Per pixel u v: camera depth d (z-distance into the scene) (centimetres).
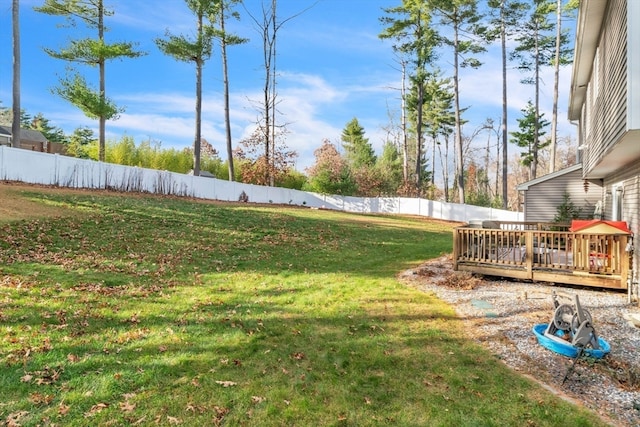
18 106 1683
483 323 576
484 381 400
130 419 313
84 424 303
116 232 1038
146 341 459
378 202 2922
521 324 568
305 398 358
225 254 1013
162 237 1076
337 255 1138
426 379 403
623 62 566
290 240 1287
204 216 1438
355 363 436
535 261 947
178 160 2750
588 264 754
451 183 5362
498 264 865
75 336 453
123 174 1756
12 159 1390
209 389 365
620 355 462
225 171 3092
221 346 462
